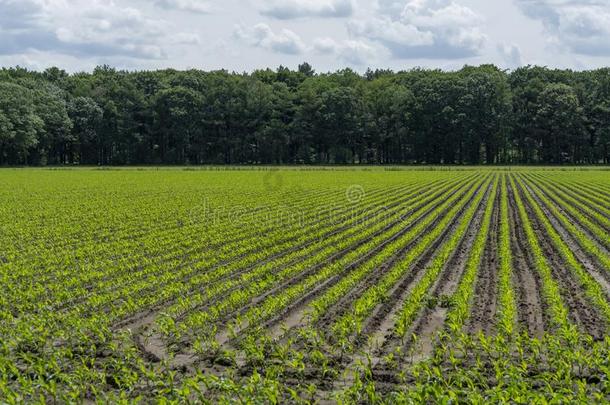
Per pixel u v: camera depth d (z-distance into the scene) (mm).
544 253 24766
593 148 119688
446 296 17578
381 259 23359
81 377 11836
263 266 22391
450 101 123562
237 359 13453
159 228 32781
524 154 125875
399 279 20656
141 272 21797
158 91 132625
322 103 127062
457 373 11719
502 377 11500
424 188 57875
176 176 79250
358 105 127375
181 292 19094
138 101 128875
